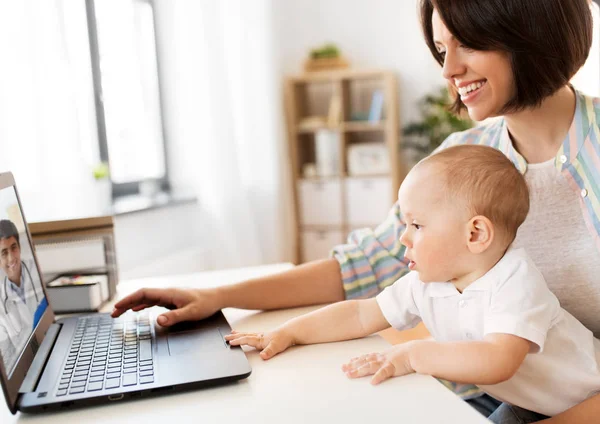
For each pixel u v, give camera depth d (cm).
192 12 305
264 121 354
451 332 87
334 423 64
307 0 409
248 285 105
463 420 64
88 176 233
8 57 198
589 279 98
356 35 410
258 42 349
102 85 290
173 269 291
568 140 97
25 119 204
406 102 409
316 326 90
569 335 85
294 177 398
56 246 121
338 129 387
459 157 84
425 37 99
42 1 213
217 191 313
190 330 94
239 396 72
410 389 72
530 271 81
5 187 94
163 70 320
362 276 110
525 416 89
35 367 80
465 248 82
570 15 84
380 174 386
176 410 69
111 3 296
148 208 281
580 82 187
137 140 321
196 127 311
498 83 87
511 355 73
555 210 99
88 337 93
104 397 71
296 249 401
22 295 88
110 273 124
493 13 81
